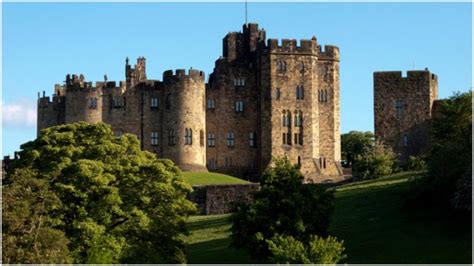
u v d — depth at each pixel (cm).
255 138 15988
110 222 8469
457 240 8250
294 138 15638
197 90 15688
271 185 8344
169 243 8625
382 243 8575
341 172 15838
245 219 8181
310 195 8300
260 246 8038
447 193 9462
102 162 8812
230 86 16050
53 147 8931
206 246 9369
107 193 8344
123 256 8225
